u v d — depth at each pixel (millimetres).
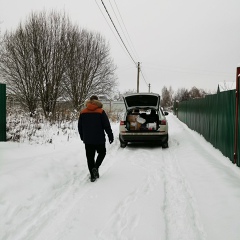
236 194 4910
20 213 4305
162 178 6391
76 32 21797
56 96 18094
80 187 5719
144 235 3738
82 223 4066
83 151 9125
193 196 5145
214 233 3752
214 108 10211
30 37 17625
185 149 10023
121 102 34094
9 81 18812
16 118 12484
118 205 4746
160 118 10664
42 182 5566
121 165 7738
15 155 7574
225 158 8102
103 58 25875
